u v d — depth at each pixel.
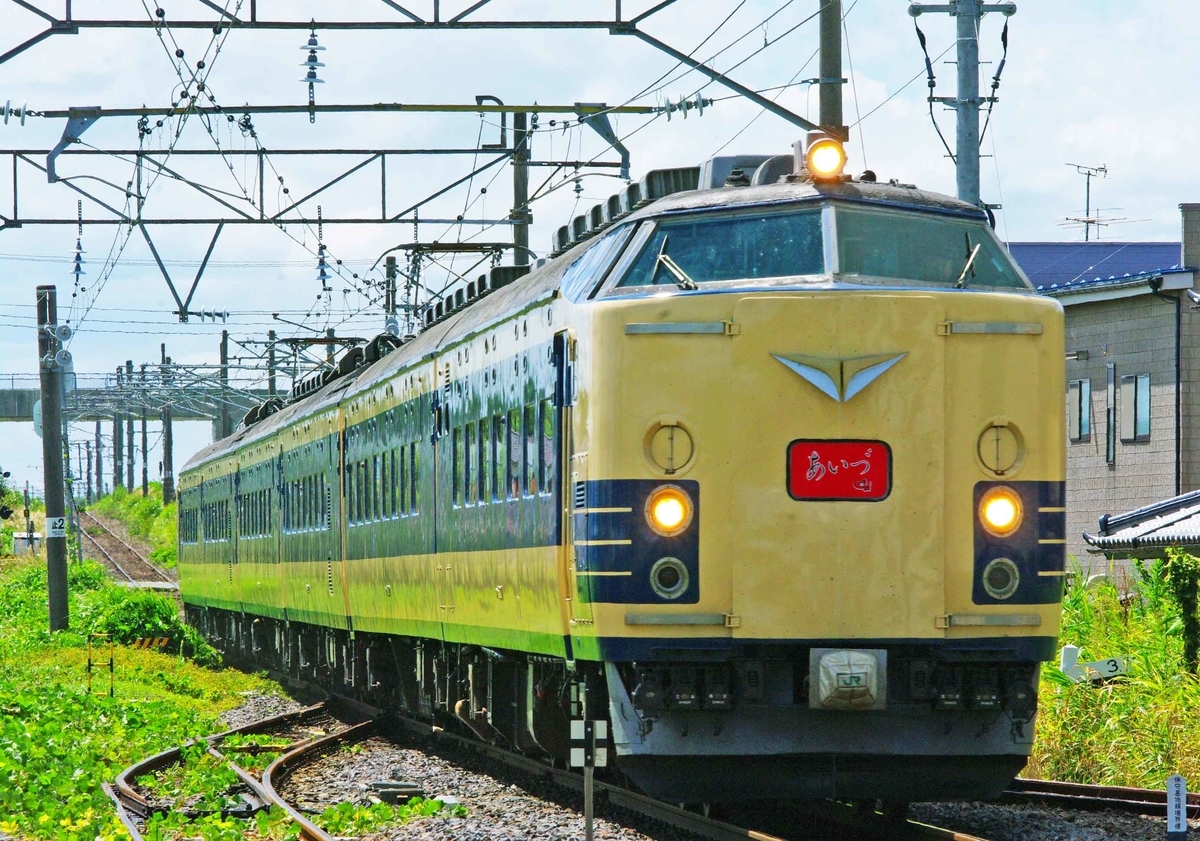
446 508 46.41
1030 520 30.55
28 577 151.00
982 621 30.22
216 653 105.19
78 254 101.62
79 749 50.75
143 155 63.47
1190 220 82.56
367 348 70.19
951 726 30.55
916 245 32.22
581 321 32.06
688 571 30.28
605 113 57.53
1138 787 38.09
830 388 30.17
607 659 30.58
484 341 42.25
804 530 30.11
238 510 94.50
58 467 101.94
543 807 38.31
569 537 33.22
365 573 59.19
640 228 33.09
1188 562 46.69
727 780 30.62
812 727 30.38
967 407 30.47
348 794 43.84
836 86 48.81
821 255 31.62
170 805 42.25
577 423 32.09
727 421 30.36
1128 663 45.81
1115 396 86.94
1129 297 84.94
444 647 50.19
